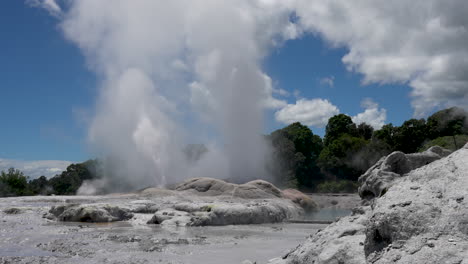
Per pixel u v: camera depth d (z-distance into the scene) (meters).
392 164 13.43
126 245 13.75
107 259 11.17
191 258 11.60
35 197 35.81
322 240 8.48
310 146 77.31
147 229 19.36
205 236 17.00
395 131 83.75
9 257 11.28
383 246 6.29
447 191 6.68
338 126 94.81
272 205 27.03
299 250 8.95
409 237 5.90
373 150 76.12
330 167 75.56
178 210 24.83
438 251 5.39
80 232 17.31
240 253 12.57
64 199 32.81
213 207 23.48
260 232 19.14
